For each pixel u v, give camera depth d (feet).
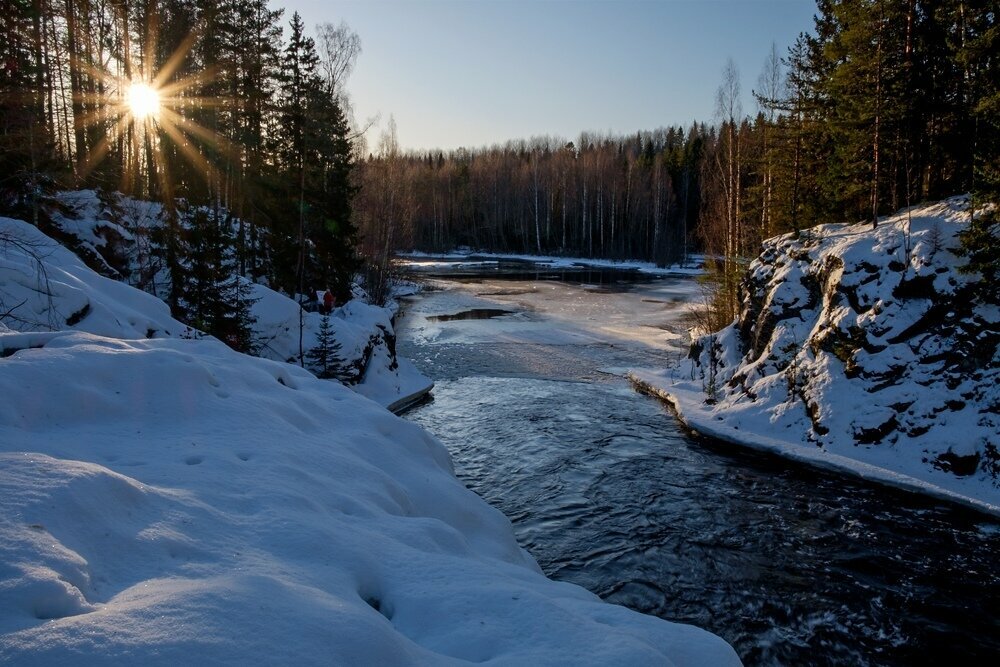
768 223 104.12
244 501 16.81
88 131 92.79
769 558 36.24
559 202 299.38
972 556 36.32
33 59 79.20
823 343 58.75
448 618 13.62
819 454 51.21
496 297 159.33
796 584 33.47
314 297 100.07
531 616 13.64
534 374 85.05
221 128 98.84
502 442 57.06
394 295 154.61
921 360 52.01
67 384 20.63
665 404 70.28
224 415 23.43
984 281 50.19
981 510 41.34
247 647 9.78
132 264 74.90
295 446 22.79
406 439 30.09
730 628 29.58
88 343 25.34
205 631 9.83
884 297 56.13
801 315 65.87
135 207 79.51
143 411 21.91
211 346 30.94
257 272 94.63
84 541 12.08
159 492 15.51
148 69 94.99
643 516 41.75
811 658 27.45
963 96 74.13
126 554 12.38
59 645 8.73
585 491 45.91
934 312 53.21
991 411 46.37
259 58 95.55
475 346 102.42
